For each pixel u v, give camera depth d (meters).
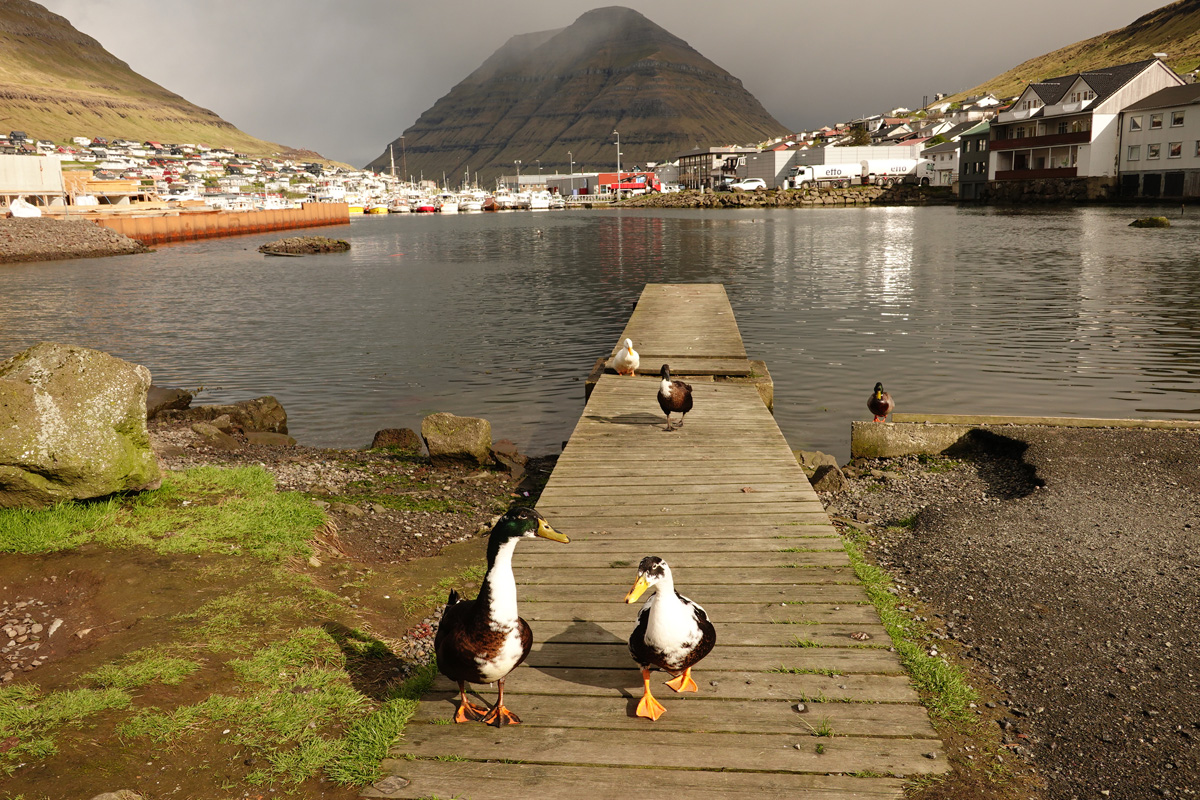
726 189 146.75
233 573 6.90
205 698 5.06
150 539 7.35
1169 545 8.02
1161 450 10.93
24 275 51.38
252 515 8.17
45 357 7.96
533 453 13.91
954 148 108.94
